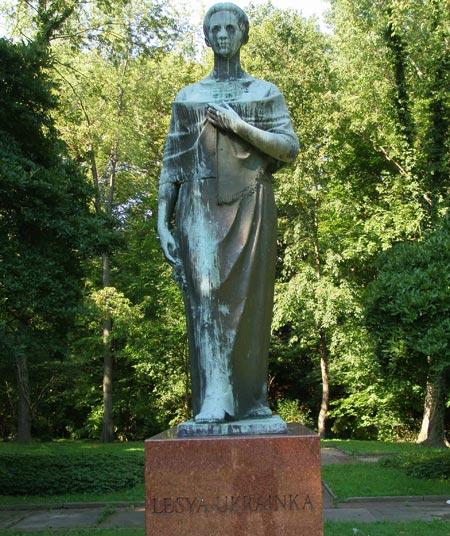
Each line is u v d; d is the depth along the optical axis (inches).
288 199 823.7
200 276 160.9
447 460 480.4
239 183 165.6
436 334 387.5
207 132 167.3
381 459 541.3
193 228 164.6
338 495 397.4
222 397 154.9
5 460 494.3
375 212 766.5
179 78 951.0
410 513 354.6
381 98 714.8
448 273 398.3
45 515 378.3
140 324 904.3
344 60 733.9
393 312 407.2
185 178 169.6
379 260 463.5
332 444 722.2
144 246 977.5
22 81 478.6
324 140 777.6
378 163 808.9
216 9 176.6
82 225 476.7
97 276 1008.9
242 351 160.1
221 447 138.8
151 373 921.5
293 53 835.4
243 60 839.1
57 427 1082.7
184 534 136.3
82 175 533.0
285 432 146.9
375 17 708.7
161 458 138.7
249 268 162.2
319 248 868.6
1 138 468.8
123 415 1039.0
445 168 700.7
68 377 894.4
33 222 457.1
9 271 442.0
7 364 710.5
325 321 769.6
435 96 674.8
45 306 457.4
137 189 983.6
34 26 682.2
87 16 715.4
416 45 666.2
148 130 963.3
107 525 339.9
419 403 864.9
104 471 462.0
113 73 876.6
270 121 171.0
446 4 653.9
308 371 1062.4
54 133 520.4
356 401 925.2
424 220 705.6
